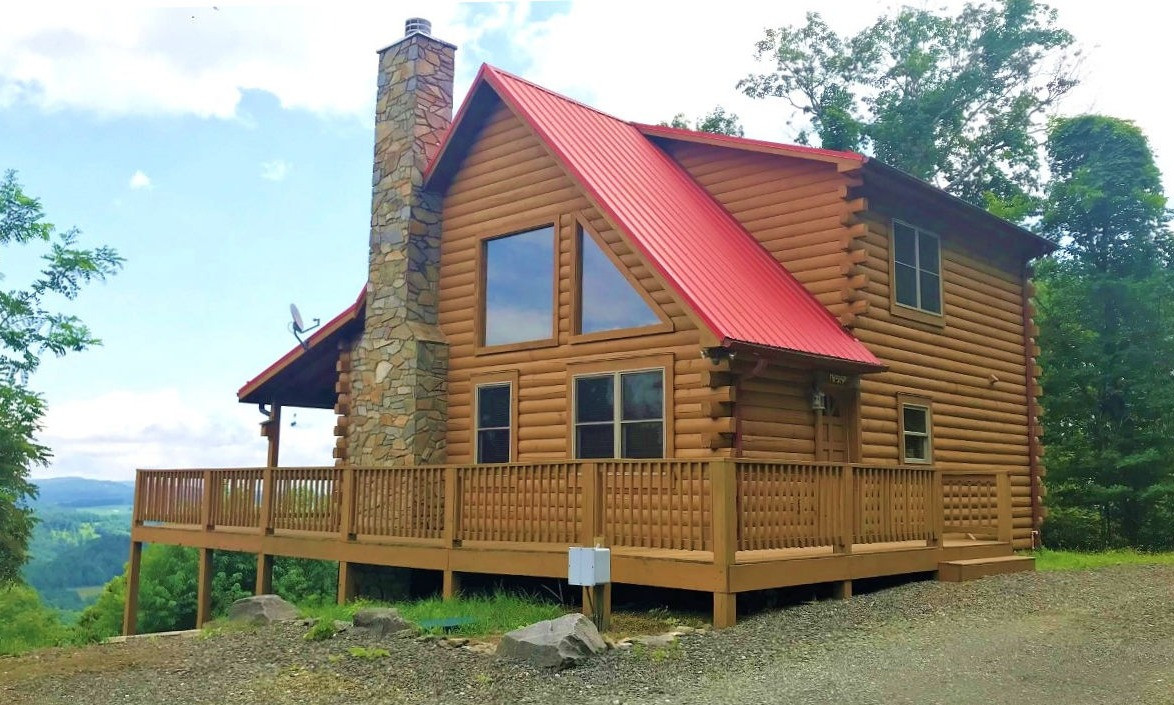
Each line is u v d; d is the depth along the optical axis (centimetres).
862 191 1488
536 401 1453
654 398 1310
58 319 2819
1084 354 2281
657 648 845
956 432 1680
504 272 1554
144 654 940
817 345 1295
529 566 1125
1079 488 2297
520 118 1493
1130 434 2275
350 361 1719
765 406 1288
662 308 1308
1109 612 1014
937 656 806
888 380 1515
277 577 2111
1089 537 2270
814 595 1125
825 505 1096
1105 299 2292
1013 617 986
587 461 1069
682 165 1725
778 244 1553
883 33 3459
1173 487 2139
